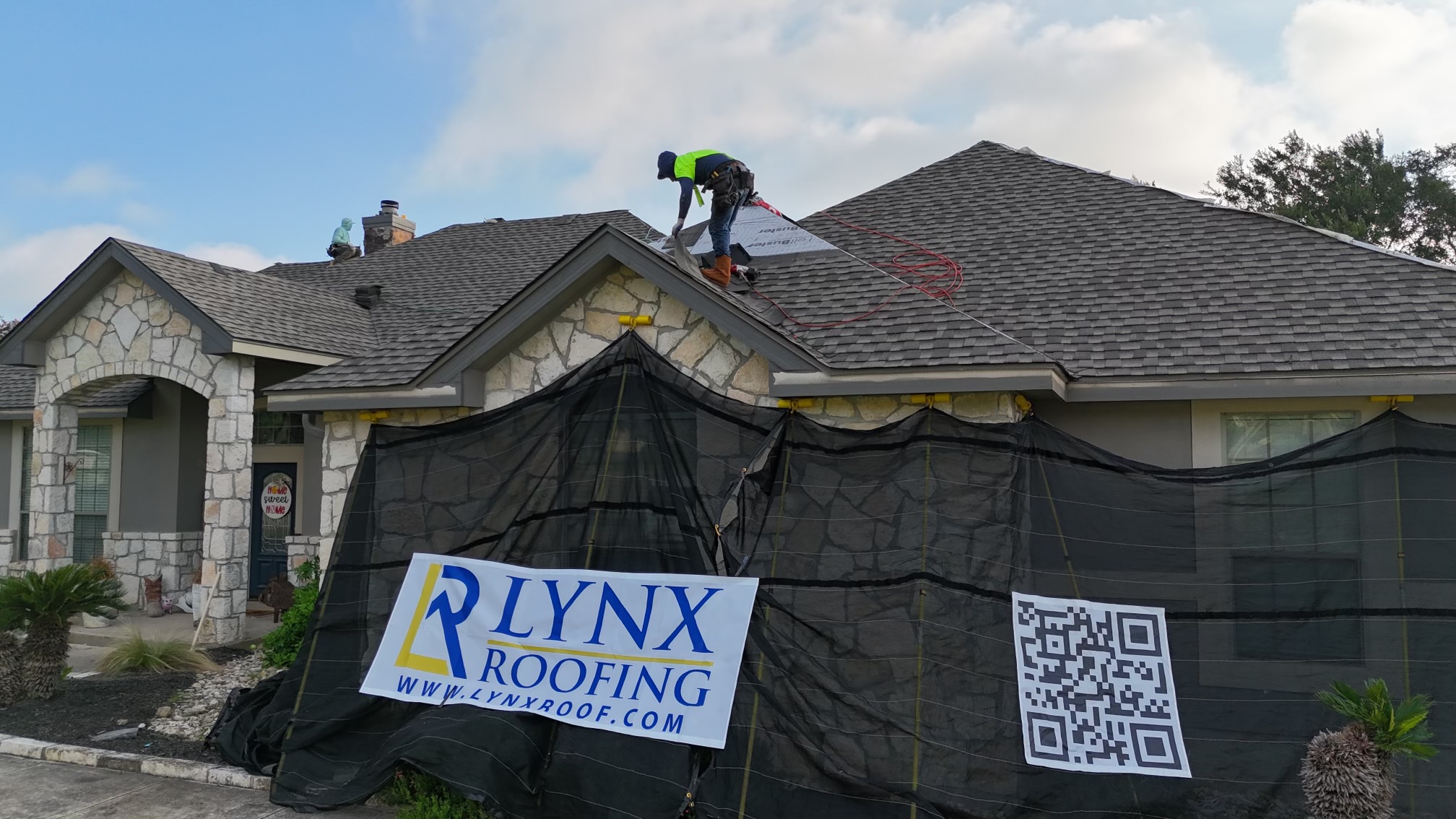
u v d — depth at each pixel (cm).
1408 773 637
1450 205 3678
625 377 825
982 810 629
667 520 773
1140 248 1080
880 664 691
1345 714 604
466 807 686
